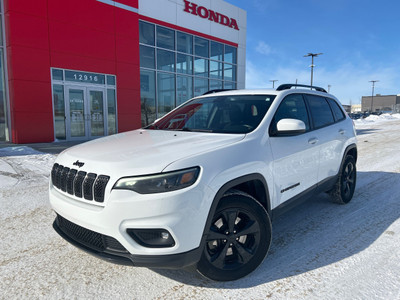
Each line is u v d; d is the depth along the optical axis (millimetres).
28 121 10867
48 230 3369
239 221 2412
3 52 10758
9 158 7516
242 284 2311
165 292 2217
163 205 1935
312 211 3988
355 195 4719
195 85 17344
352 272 2453
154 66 15133
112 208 1981
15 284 2320
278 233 3283
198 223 2037
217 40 18094
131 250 1990
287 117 3145
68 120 12102
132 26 13648
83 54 12133
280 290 2221
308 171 3246
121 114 13680
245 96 3371
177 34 16031
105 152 2426
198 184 2043
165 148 2354
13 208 4047
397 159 7930
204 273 2211
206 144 2398
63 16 11430
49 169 6387
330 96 4340
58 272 2502
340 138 3980
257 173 2484
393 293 2158
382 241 3027
